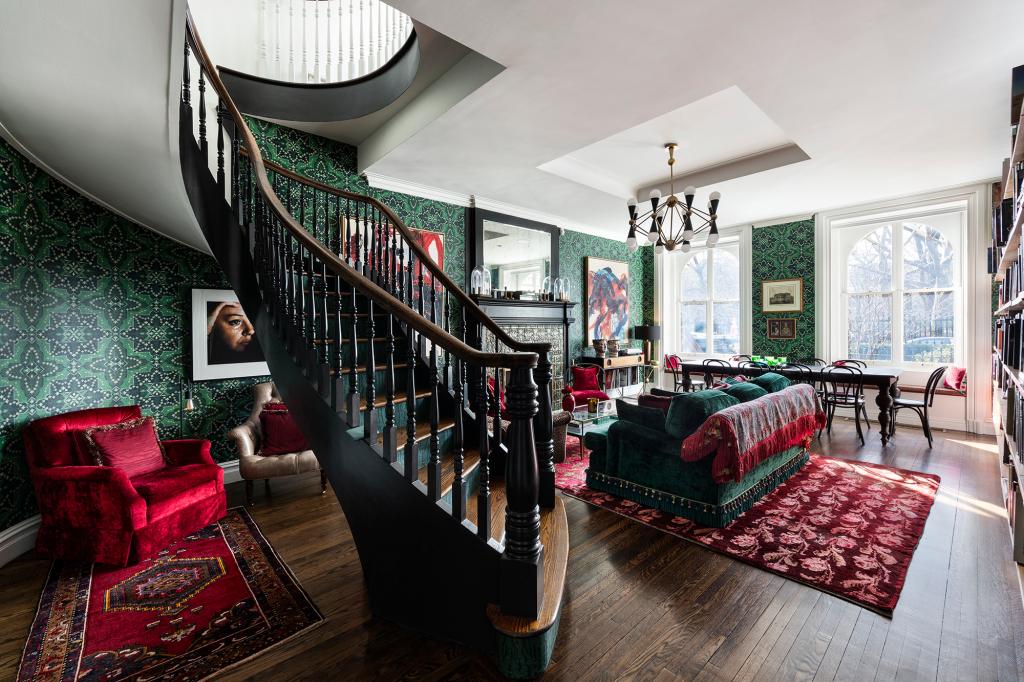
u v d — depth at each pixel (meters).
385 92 4.12
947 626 2.17
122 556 2.79
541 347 2.87
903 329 6.66
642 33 2.74
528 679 1.85
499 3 2.49
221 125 2.81
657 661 1.97
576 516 3.48
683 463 3.42
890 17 2.62
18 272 3.07
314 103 4.41
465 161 4.80
